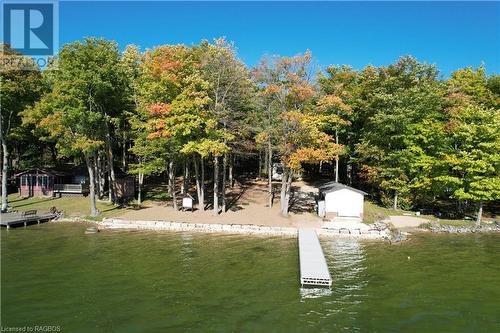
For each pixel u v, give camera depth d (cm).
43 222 4178
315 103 4497
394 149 4912
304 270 2467
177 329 1741
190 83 4006
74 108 4034
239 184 6391
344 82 5547
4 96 4428
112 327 1750
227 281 2398
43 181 5431
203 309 1967
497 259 2972
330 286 2322
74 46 4041
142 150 4325
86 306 1980
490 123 4275
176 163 5091
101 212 4522
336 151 4166
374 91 5153
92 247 3172
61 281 2342
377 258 2970
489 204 5222
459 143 4675
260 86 4400
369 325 1817
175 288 2262
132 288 2250
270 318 1872
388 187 4781
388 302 2100
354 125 5694
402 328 1794
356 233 3769
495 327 1825
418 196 4938
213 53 4194
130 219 4181
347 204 4484
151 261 2809
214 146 3888
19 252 2972
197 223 4050
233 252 3100
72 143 4203
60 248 3117
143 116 4475
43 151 6688
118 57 4547
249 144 4750
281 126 4178
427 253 3131
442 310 2008
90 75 4019
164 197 5438
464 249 3275
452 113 4784
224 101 4300
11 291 2167
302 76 4184
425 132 4672
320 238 3666
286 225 4066
